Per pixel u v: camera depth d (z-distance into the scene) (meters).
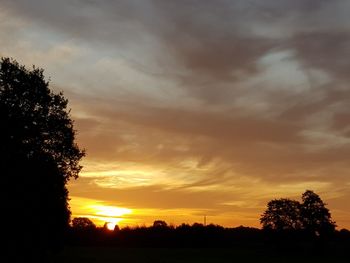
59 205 52.72
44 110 49.34
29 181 45.72
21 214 45.12
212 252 145.50
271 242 144.00
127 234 192.25
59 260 74.94
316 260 115.75
